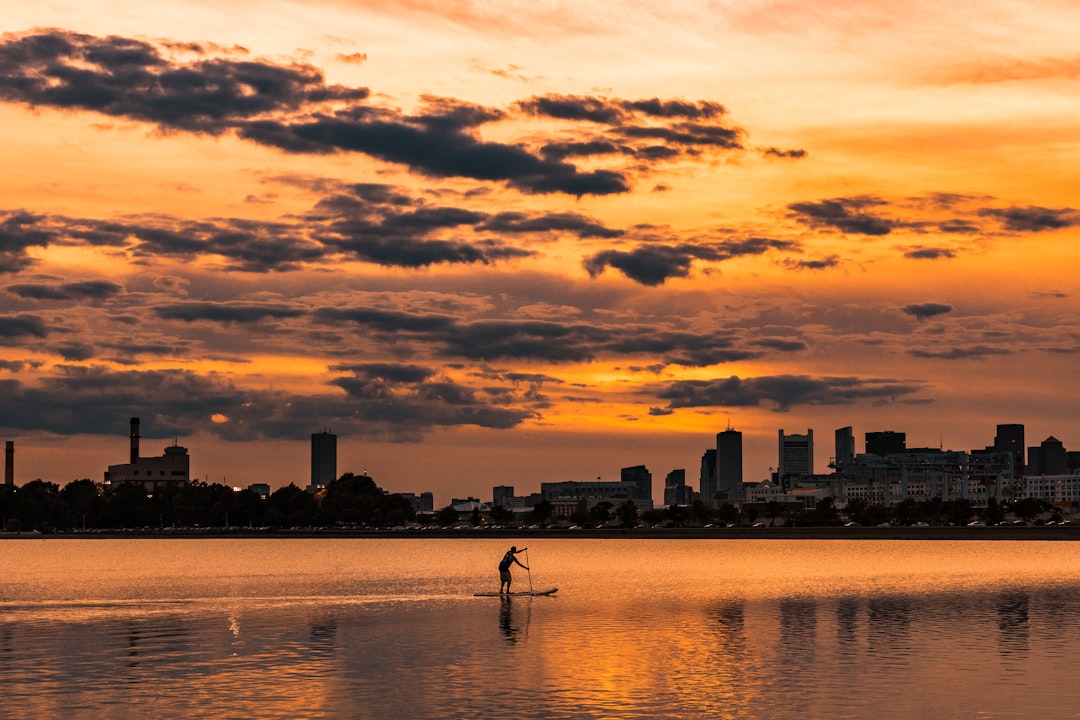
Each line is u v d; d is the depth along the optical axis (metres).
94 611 94.25
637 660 61.50
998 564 197.62
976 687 52.84
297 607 96.50
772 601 102.75
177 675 57.06
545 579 145.75
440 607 95.62
